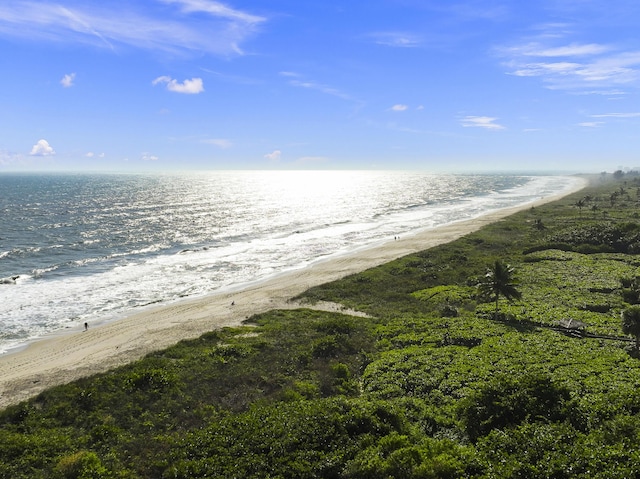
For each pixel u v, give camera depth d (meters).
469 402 31.52
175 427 31.97
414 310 60.28
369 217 162.25
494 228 122.06
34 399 35.88
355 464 26.28
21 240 105.94
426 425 31.55
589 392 33.38
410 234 125.50
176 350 46.03
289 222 147.62
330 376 40.00
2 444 28.58
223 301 67.38
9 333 53.78
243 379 39.03
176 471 26.22
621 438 25.64
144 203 193.50
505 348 43.50
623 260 82.25
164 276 81.50
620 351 42.38
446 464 24.91
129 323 57.44
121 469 27.03
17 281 74.88
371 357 44.12
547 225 122.81
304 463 26.70
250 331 52.16
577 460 23.80
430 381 37.34
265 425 30.61
